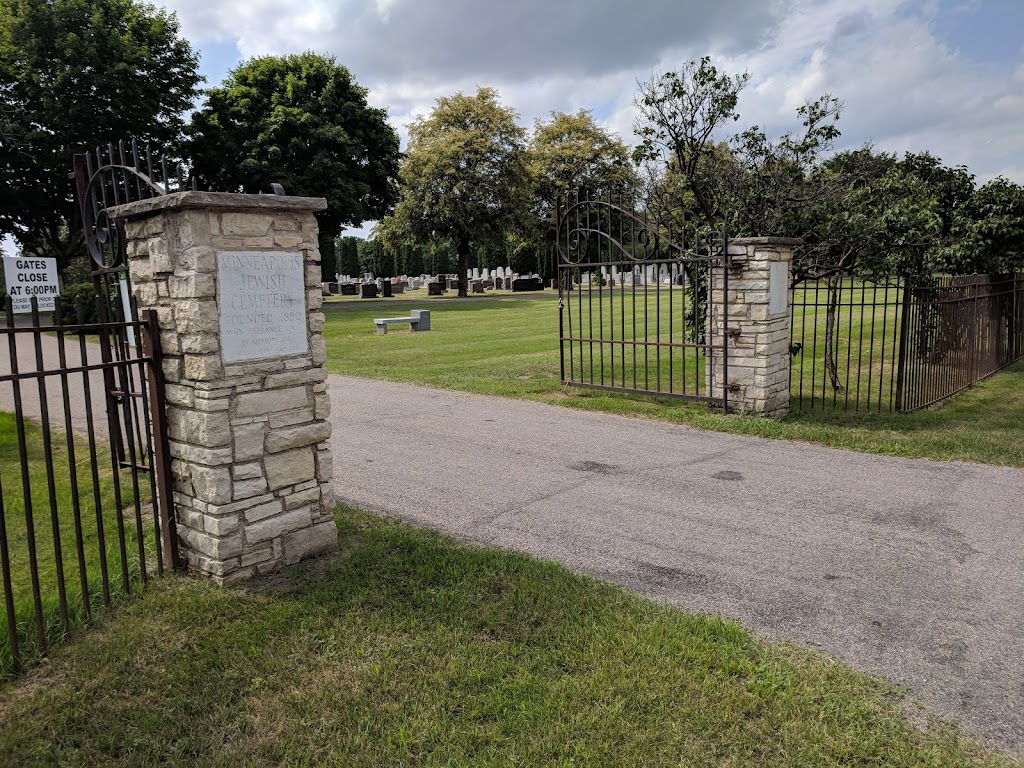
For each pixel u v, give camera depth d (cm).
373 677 314
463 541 476
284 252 414
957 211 1153
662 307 2641
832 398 959
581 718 283
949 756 262
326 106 3269
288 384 421
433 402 977
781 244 829
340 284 4941
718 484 602
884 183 1029
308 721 285
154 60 2750
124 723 286
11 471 644
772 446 726
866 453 692
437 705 293
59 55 2542
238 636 346
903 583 409
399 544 463
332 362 1386
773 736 274
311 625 357
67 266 3092
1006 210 1100
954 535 480
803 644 343
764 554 454
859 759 261
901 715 288
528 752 265
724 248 808
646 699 294
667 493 580
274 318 411
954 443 698
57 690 306
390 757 264
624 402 946
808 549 461
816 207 965
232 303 390
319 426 439
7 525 503
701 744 269
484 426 830
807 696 296
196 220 371
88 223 550
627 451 715
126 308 591
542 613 367
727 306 841
